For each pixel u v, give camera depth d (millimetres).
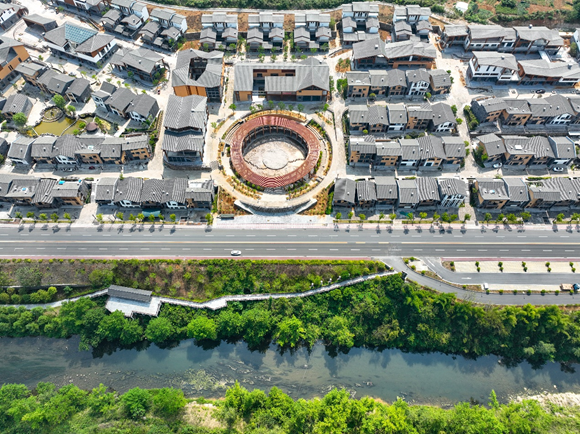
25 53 172750
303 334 117188
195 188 135125
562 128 157000
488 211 138875
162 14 182625
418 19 186500
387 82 162375
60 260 123062
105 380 113062
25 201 135000
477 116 157375
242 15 193750
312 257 126438
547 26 187500
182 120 146250
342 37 187125
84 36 174000
